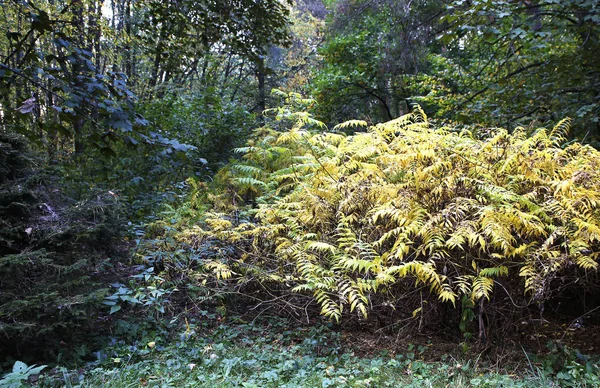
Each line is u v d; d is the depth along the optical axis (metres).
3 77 4.36
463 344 3.57
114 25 13.78
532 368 3.21
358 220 4.18
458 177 3.84
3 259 3.18
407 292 3.83
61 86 4.36
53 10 8.29
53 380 3.07
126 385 3.02
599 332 3.94
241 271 4.66
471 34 8.15
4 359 3.33
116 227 4.17
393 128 4.64
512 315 3.57
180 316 4.38
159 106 9.07
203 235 4.95
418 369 3.36
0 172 3.70
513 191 3.83
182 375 3.22
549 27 7.30
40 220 3.66
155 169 7.29
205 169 8.52
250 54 9.55
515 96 7.81
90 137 4.81
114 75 4.68
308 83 18.89
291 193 5.16
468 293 3.42
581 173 3.61
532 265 3.24
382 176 4.33
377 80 15.64
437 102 10.60
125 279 4.42
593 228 3.11
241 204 6.00
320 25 23.12
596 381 2.94
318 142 5.54
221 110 9.74
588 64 7.43
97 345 3.71
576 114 6.55
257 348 3.77
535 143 4.21
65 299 3.27
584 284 3.59
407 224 3.61
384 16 16.02
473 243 3.31
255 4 8.88
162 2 8.58
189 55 9.73
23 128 4.43
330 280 3.75
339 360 3.62
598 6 6.52
